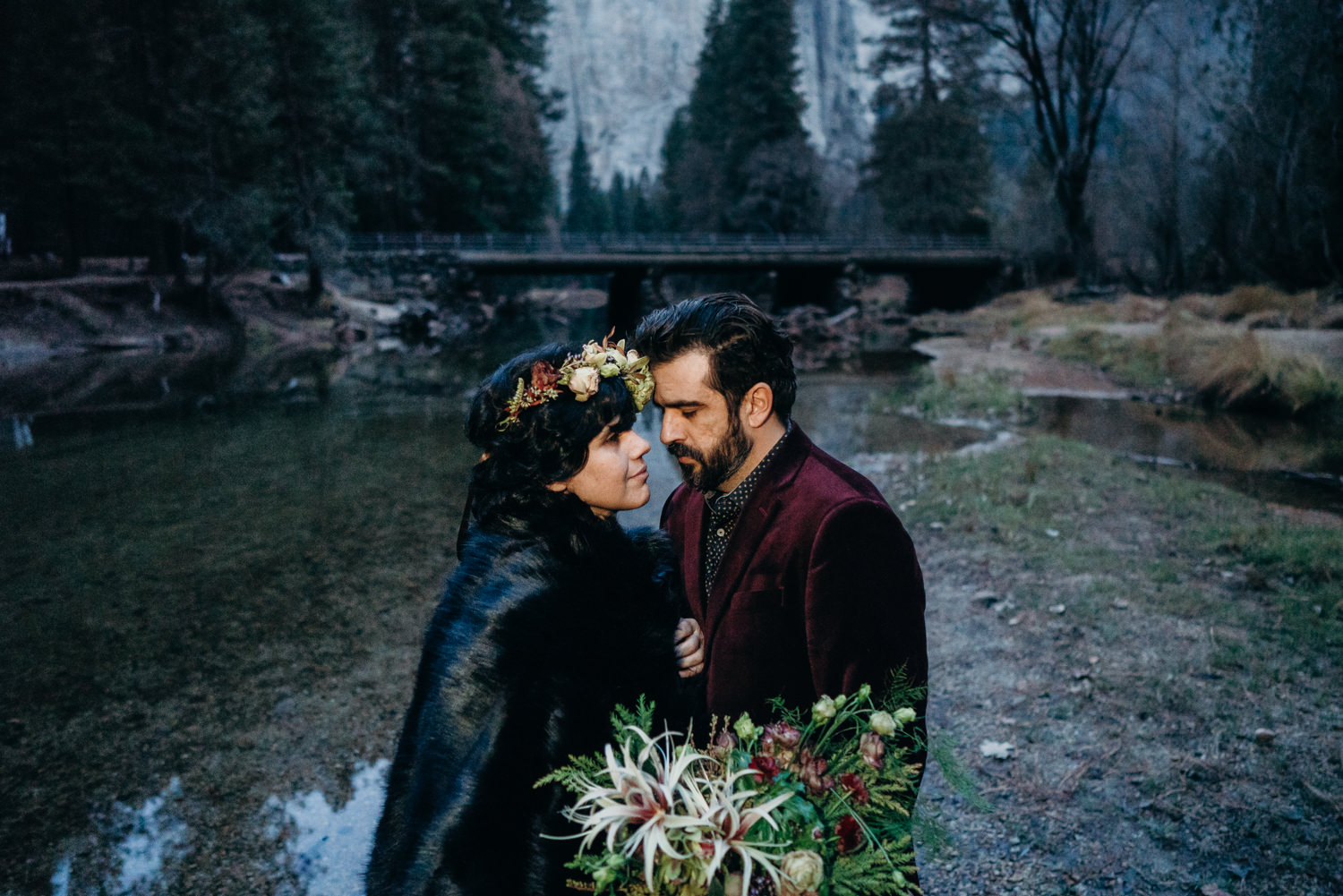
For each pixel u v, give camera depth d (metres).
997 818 3.23
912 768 1.29
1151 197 27.02
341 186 32.38
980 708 4.09
